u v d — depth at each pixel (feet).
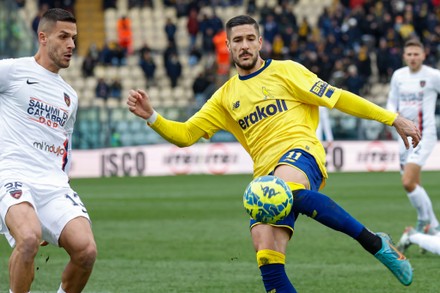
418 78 134.41
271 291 72.43
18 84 76.07
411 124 75.25
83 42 369.91
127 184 250.37
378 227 143.23
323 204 70.03
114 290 92.17
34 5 364.38
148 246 125.80
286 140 76.02
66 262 113.09
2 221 74.59
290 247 122.52
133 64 353.92
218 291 90.99
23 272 69.82
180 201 196.54
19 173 74.54
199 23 349.61
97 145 290.35
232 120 80.79
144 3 371.56
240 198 201.77
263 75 77.66
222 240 131.34
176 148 294.46
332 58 326.03
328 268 104.58
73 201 75.05
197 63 348.38
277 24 334.65
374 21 343.67
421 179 250.98
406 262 70.90
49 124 76.59
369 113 76.07
